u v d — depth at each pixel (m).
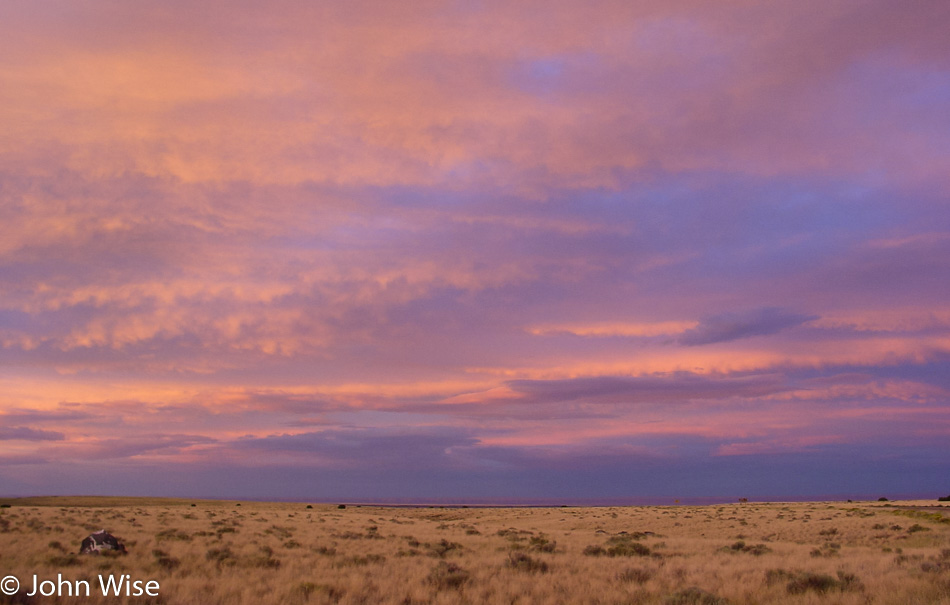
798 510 76.44
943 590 14.69
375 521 60.88
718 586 16.92
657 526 58.19
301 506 115.19
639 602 15.16
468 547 32.31
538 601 15.24
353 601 14.74
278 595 15.27
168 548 26.27
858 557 26.12
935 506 81.69
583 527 59.81
